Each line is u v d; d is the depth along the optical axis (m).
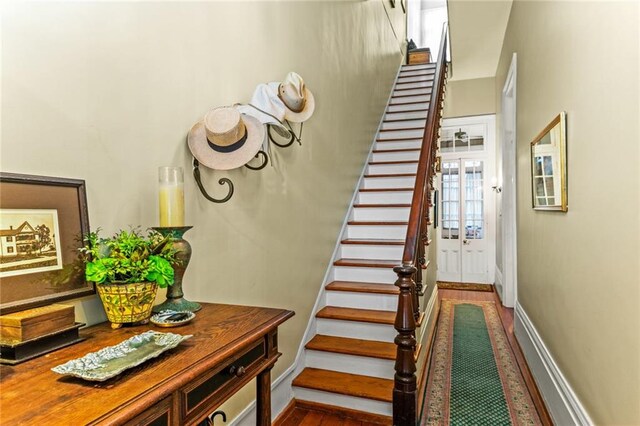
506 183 5.05
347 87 3.89
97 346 0.98
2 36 0.97
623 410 1.40
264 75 2.26
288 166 2.58
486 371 3.12
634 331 1.31
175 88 1.58
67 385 0.78
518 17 3.76
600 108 1.60
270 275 2.32
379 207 3.94
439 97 4.20
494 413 2.47
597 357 1.67
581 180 1.86
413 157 4.75
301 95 2.29
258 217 2.21
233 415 1.87
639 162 1.26
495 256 6.48
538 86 2.83
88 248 1.10
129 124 1.36
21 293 0.96
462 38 5.02
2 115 0.97
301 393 2.49
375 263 3.31
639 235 1.27
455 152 6.73
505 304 5.14
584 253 1.83
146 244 1.13
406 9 7.70
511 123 4.95
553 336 2.43
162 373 0.85
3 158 0.97
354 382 2.48
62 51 1.12
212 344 1.04
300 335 2.69
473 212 6.69
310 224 2.94
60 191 1.09
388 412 2.30
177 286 1.31
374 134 5.06
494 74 6.36
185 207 1.64
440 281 6.84
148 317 1.17
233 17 1.98
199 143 1.67
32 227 1.00
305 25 2.85
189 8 1.68
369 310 3.02
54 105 1.10
